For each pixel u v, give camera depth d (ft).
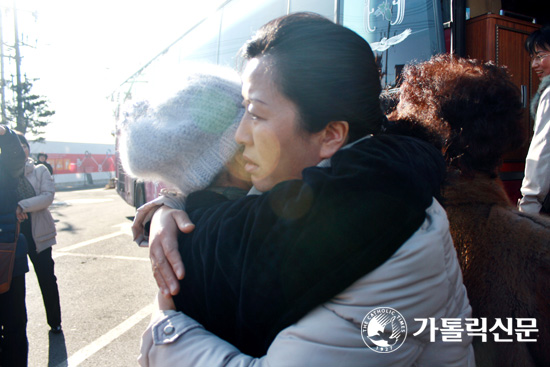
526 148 9.55
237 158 2.97
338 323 1.96
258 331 2.15
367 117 2.49
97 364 9.03
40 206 9.60
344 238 1.90
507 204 3.23
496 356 3.04
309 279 1.94
